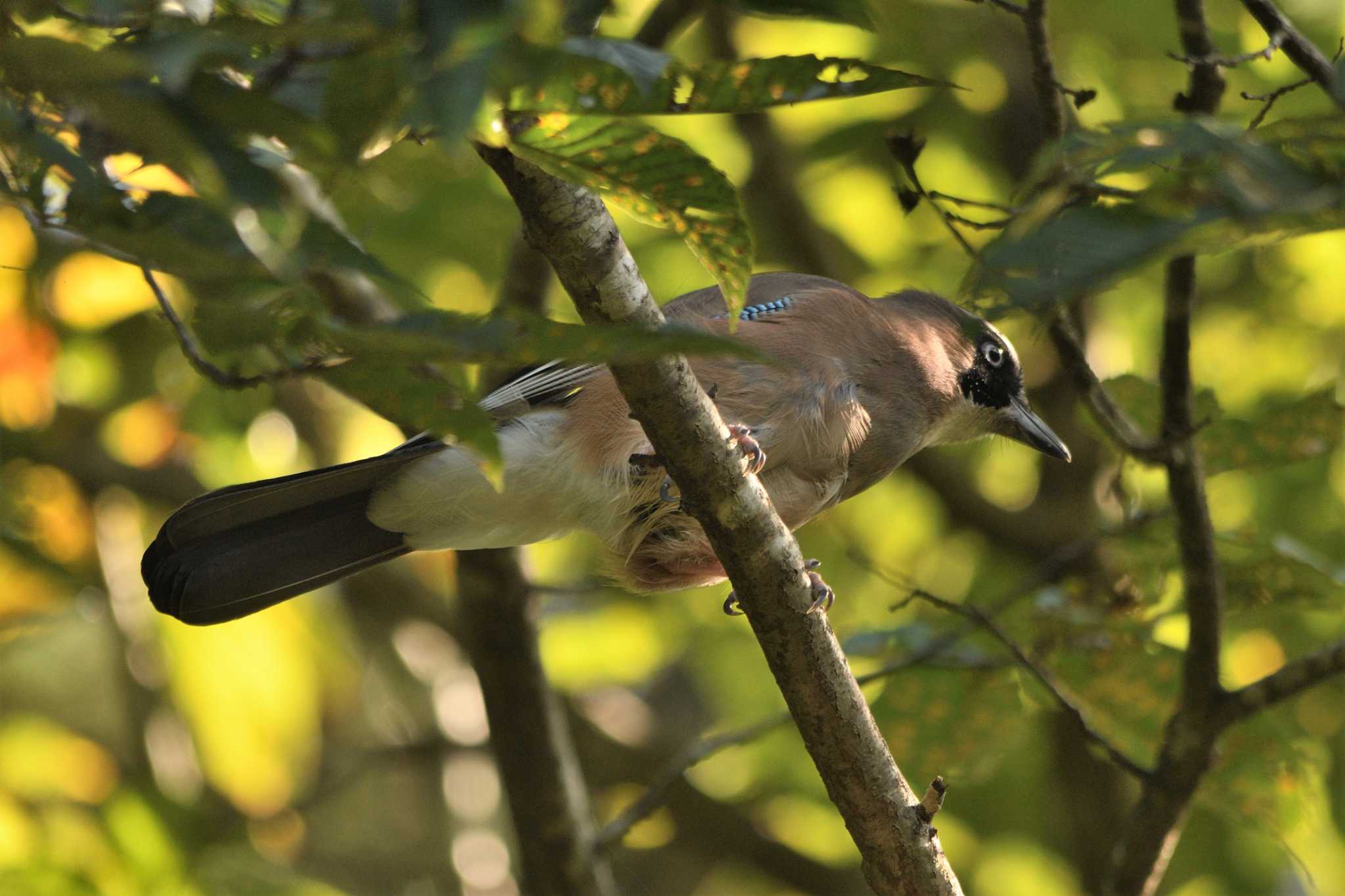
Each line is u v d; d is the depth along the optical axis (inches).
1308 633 472.1
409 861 591.8
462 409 143.6
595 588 365.7
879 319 344.5
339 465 292.7
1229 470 332.2
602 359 135.0
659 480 298.0
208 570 292.5
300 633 471.5
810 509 318.3
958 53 486.3
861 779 238.2
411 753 515.2
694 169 159.5
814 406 308.5
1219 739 310.2
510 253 358.6
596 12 179.8
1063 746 490.3
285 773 462.0
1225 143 142.8
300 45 128.3
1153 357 550.0
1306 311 545.3
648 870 596.4
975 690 331.0
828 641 234.5
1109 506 512.4
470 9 120.3
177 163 130.8
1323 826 460.4
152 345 443.2
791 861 515.2
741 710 530.3
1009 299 138.6
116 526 462.3
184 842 394.9
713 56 469.1
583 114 150.4
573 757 390.6
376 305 296.2
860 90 154.9
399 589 526.3
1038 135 497.7
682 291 499.2
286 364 143.5
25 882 358.6
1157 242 136.9
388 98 129.4
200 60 126.1
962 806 492.4
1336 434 324.5
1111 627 331.0
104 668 582.6
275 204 133.3
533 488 301.9
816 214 543.2
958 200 246.7
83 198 140.3
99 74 120.7
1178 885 479.2
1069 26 475.2
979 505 523.5
